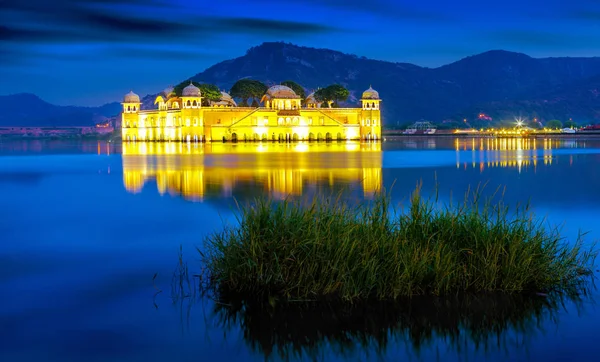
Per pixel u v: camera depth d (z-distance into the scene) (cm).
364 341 1067
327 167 5356
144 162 6309
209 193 3247
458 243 1395
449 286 1307
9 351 1017
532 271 1328
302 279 1292
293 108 14262
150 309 1217
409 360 1002
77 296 1295
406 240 1361
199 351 1024
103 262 1588
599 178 4172
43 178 4422
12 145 14888
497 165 5628
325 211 1462
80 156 7988
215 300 1263
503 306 1227
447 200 2811
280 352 1030
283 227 1349
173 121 14238
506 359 997
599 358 993
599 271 1462
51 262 1596
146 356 1002
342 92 16525
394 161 6300
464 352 1027
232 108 13838
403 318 1167
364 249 1309
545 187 3538
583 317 1170
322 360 998
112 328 1119
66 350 1023
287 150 9281
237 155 7669
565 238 1828
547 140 15450
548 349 1033
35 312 1202
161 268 1512
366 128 14875
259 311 1202
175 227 2128
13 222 2289
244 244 1346
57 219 2358
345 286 1266
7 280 1422
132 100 15938
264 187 3562
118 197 3117
